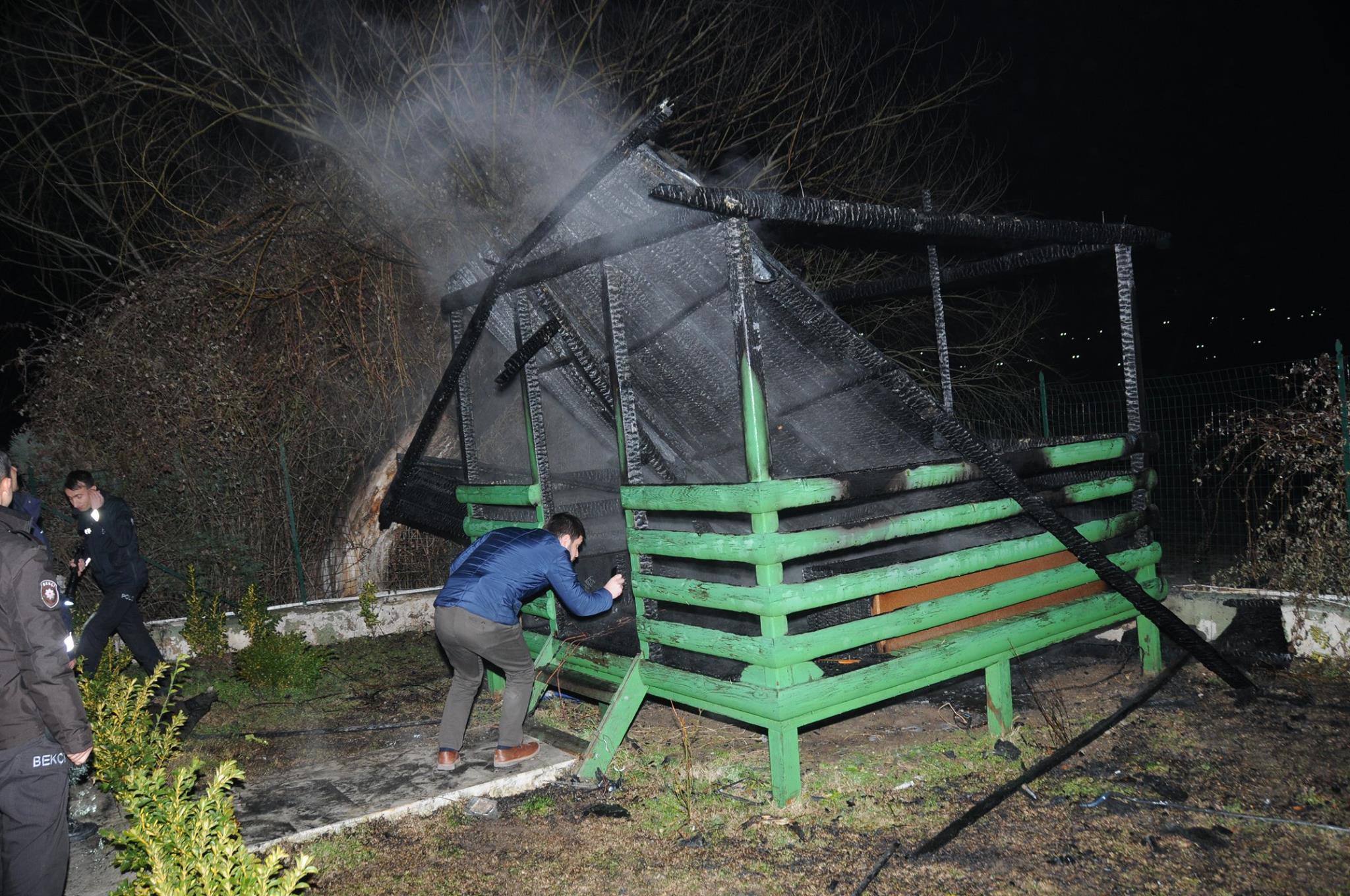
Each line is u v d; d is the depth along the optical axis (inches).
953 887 135.3
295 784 184.9
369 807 170.6
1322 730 186.4
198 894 105.5
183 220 427.5
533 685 208.2
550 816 168.6
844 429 199.9
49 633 113.5
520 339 214.4
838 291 290.2
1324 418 237.6
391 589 362.0
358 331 386.3
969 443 171.9
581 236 197.5
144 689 183.3
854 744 198.1
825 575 179.5
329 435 374.3
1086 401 327.6
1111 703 212.4
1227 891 130.6
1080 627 209.8
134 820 130.8
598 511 245.0
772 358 181.9
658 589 174.9
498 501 228.2
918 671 174.6
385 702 247.3
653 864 147.5
